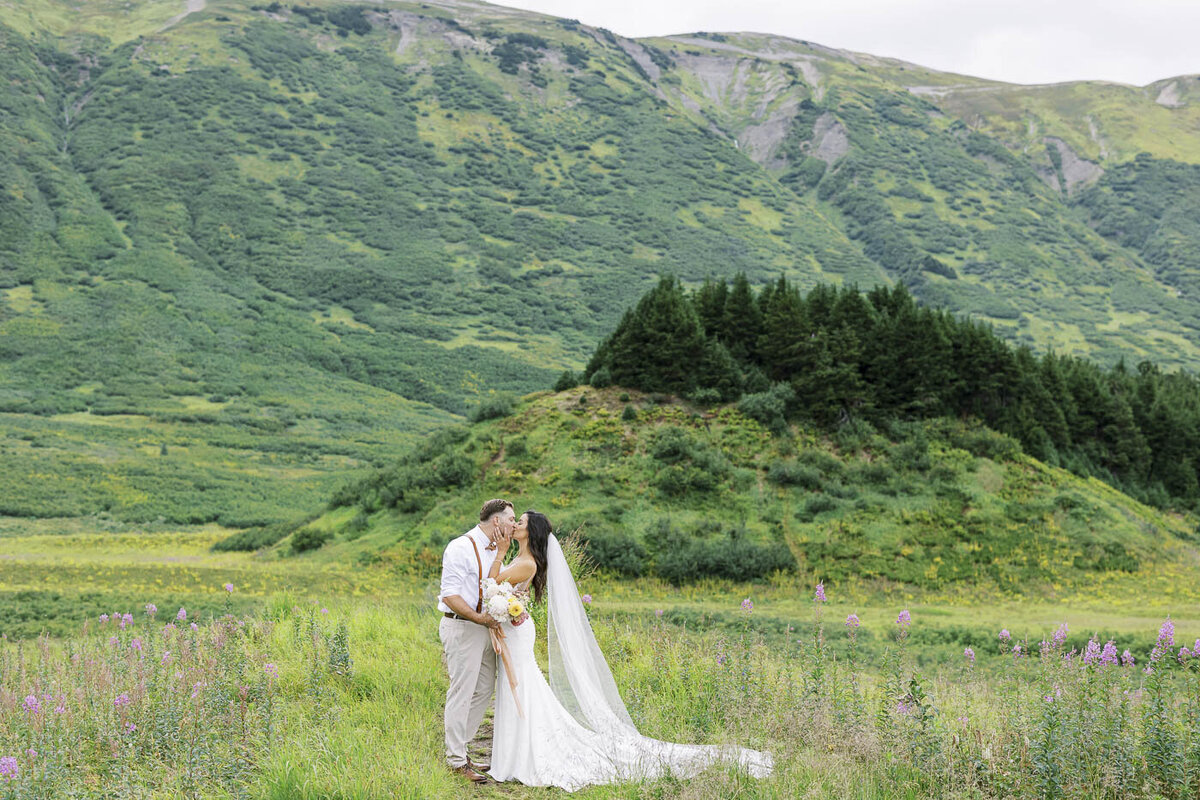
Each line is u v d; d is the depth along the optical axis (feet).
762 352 148.15
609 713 23.77
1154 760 19.62
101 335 480.23
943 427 142.51
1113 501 136.67
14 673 30.17
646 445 137.59
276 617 41.73
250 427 387.14
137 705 24.72
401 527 137.39
